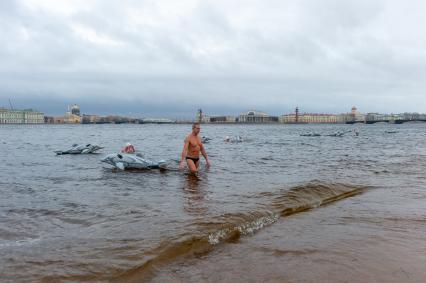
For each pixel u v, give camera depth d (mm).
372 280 4297
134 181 10836
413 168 14289
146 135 62188
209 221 6367
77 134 66938
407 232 6160
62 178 11516
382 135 61844
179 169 13234
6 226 6254
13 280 4211
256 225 6465
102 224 6285
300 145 31250
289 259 4953
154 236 5605
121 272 4461
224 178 11297
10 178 11586
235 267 4691
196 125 13320
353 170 13508
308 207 7969
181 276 4422
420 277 4383
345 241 5691
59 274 4375
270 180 10812
